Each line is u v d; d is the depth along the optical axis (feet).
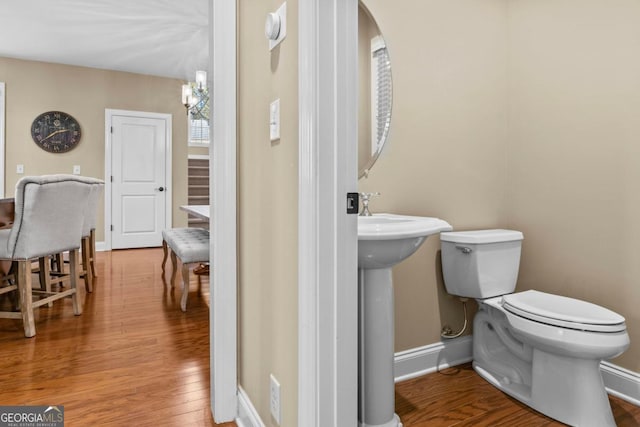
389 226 4.25
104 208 17.90
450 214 6.78
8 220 8.23
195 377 6.28
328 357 3.15
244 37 4.84
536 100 6.96
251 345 4.72
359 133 5.89
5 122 16.15
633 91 5.71
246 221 4.83
